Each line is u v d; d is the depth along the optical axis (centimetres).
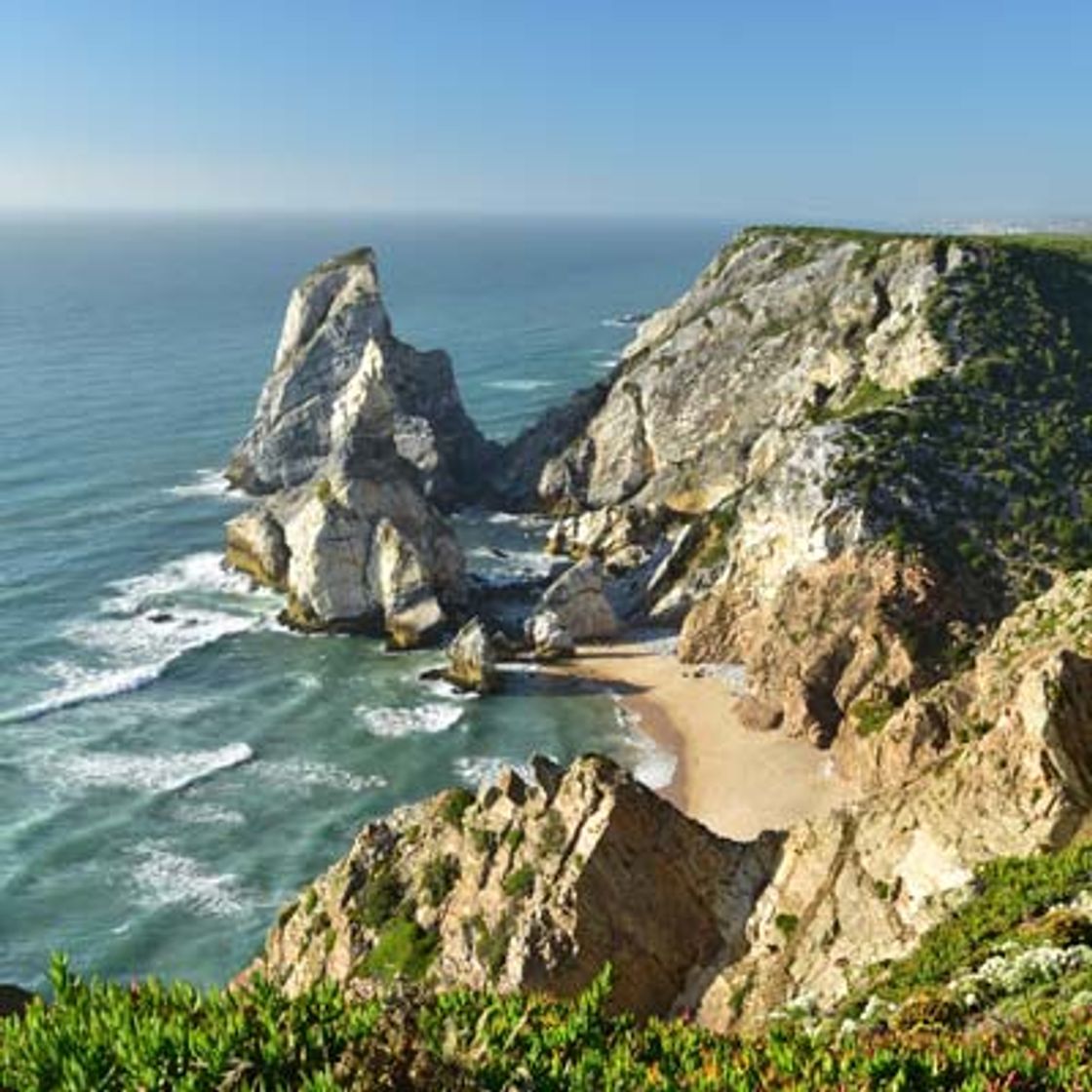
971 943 2748
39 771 7319
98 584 10438
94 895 6116
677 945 3678
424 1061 1241
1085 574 5775
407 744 7900
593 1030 1438
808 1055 1535
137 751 7638
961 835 3431
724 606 9425
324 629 9700
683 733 8150
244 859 6488
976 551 8662
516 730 8150
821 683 7994
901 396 10288
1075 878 2909
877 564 8388
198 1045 1222
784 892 3678
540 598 10481
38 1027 1253
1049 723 3481
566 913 3631
